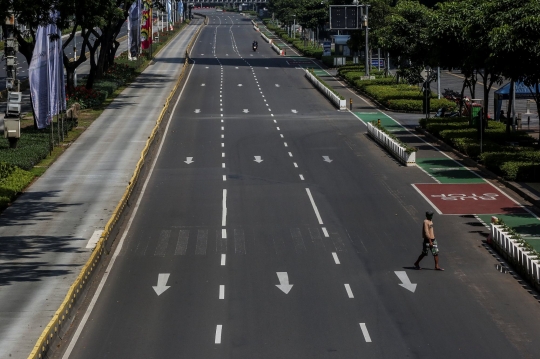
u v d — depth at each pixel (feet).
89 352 93.56
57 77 228.43
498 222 138.31
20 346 93.09
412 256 132.36
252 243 140.26
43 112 222.89
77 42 576.20
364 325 101.65
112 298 112.88
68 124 251.80
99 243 127.85
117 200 170.19
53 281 119.14
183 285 118.32
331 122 272.51
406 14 314.76
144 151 203.62
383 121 278.67
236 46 627.87
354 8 410.93
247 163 206.59
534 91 250.98
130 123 267.59
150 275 123.24
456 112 281.74
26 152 209.46
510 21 197.16
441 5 280.31
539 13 190.49
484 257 131.95
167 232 147.33
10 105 215.72
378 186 182.70
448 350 93.45
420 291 115.24
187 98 327.26
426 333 98.94
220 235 145.18
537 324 101.96
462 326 101.35
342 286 117.50
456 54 253.44
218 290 115.85
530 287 117.08
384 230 147.95
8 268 125.59
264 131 252.01
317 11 570.87
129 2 358.23
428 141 242.17
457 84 394.93
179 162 208.33
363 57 487.20
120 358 91.71
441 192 177.17
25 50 248.73
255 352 92.94
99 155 217.15
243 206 165.27
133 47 440.04
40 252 134.62
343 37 495.00
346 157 215.10
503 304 109.70
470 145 213.25
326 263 128.77
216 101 319.27
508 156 197.47
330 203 167.63
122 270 125.90
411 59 317.63
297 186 182.39
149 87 363.35
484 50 217.15
